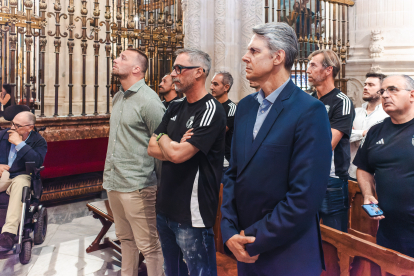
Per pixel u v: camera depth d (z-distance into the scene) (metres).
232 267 2.50
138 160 2.51
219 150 2.15
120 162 2.51
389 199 2.06
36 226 3.67
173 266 2.32
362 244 1.65
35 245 3.74
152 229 2.60
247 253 1.39
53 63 7.14
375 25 7.26
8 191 3.34
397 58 6.98
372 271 1.61
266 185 1.39
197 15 5.62
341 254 1.75
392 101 2.06
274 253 1.40
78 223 4.42
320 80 2.65
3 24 4.34
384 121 2.23
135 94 2.54
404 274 1.48
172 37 5.47
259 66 1.43
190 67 2.09
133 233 2.60
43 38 4.53
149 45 5.17
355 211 2.87
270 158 1.38
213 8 5.66
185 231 2.10
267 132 1.41
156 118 2.48
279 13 6.00
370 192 2.26
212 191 2.12
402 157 2.03
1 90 4.47
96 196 5.32
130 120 2.49
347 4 7.29
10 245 3.22
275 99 1.44
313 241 1.40
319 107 1.36
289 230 1.29
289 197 1.31
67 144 4.93
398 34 7.05
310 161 1.31
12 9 4.30
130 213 2.52
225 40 5.60
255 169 1.41
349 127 2.52
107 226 3.62
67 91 7.16
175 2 5.43
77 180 5.02
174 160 2.03
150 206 2.58
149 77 5.55
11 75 4.28
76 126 4.82
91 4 7.14
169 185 2.14
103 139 5.28
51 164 4.80
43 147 3.58
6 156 3.45
